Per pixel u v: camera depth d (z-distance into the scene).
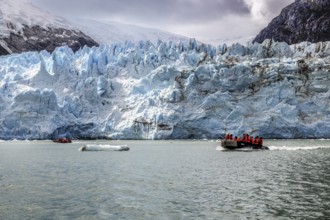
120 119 98.50
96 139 96.56
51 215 16.56
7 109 91.31
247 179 25.75
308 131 91.19
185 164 36.06
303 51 116.12
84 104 100.75
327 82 96.94
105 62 115.31
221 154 47.97
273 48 116.06
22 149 60.72
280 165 33.91
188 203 18.56
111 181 25.31
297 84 97.19
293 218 15.73
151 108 97.00
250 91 98.25
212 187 22.81
